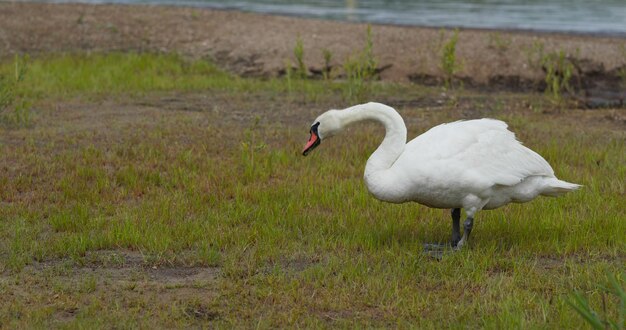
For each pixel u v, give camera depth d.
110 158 15.22
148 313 9.08
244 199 13.22
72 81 22.55
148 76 23.53
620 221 12.08
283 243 11.27
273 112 19.88
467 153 10.37
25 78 22.48
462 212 12.53
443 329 8.76
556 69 24.20
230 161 15.35
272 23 28.56
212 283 9.99
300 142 16.83
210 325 8.88
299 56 23.27
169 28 28.33
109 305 9.34
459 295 9.66
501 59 24.94
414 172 10.26
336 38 26.61
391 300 9.45
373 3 37.69
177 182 14.03
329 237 11.52
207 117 19.06
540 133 17.95
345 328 8.73
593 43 26.02
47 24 28.38
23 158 15.15
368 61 22.30
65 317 9.07
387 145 10.57
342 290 9.63
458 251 10.76
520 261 10.52
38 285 9.92
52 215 12.41
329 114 10.87
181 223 11.91
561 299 9.23
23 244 11.10
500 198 10.73
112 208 12.77
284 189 13.55
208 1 37.72
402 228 11.88
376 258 10.67
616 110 21.05
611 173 14.89
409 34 26.80
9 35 27.17
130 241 11.26
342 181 14.18
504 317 8.84
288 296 9.49
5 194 13.27
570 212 12.73
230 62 25.64
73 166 14.77
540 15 33.50
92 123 18.19
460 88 23.30
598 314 9.00
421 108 20.69
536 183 10.83
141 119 18.66
